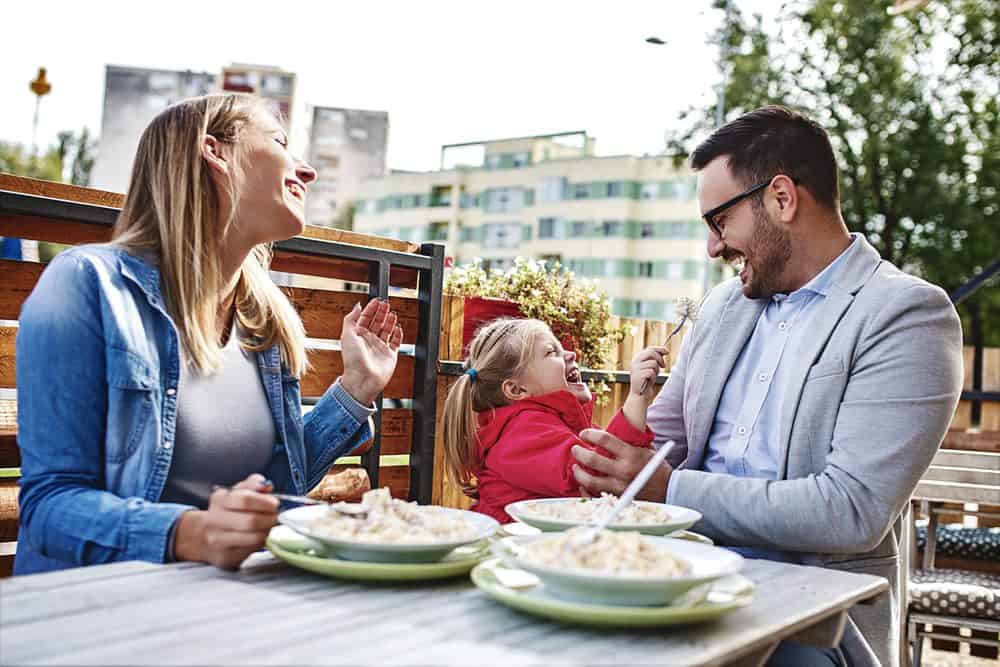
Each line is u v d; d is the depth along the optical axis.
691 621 1.09
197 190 1.69
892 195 14.59
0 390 2.18
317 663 0.91
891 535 1.97
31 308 1.49
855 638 1.77
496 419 2.54
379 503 1.39
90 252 1.58
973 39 14.10
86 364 1.48
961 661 4.33
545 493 2.34
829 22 14.80
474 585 1.27
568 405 2.57
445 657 0.94
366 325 1.97
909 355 1.87
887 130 14.38
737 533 1.86
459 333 3.64
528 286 4.02
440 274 3.14
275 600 1.14
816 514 1.79
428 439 3.14
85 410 1.48
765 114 2.15
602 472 1.90
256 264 1.92
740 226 2.14
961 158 14.28
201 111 1.74
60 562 1.46
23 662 0.88
